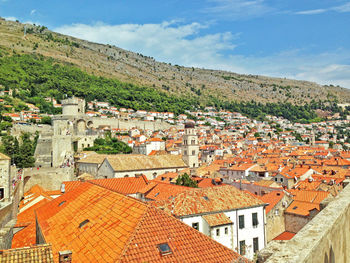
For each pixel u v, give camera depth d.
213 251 19.03
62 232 23.92
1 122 147.00
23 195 71.94
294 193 61.06
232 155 165.50
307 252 6.31
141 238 18.19
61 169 81.62
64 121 133.38
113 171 84.38
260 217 42.25
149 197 51.53
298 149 195.88
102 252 18.03
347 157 155.62
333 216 8.50
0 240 27.53
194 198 39.78
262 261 6.92
